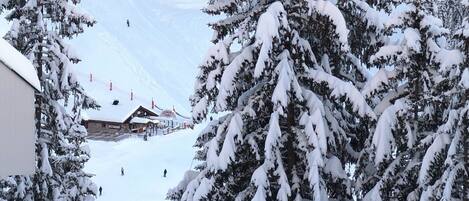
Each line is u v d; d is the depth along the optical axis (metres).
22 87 11.97
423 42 16.30
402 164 16.84
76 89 22.05
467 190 15.40
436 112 16.97
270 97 15.44
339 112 16.84
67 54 21.62
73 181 23.06
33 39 21.23
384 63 16.30
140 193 64.38
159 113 120.19
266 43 14.00
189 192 16.09
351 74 17.30
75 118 22.78
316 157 14.50
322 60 16.03
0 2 21.12
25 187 21.09
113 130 106.25
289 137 15.77
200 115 15.75
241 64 14.98
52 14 21.47
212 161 14.98
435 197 15.30
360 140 17.56
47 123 22.00
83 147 23.31
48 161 21.48
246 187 16.36
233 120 15.04
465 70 14.87
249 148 15.95
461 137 15.14
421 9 16.14
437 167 15.95
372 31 16.27
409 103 16.06
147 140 97.50
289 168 15.77
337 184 15.94
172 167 77.06
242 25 15.34
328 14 14.55
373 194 16.06
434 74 16.50
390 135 15.61
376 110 17.17
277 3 14.61
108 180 69.88
